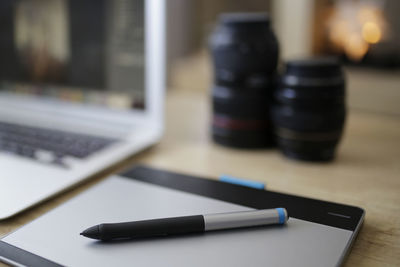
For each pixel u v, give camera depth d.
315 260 0.35
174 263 0.35
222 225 0.39
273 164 0.58
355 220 0.41
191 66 1.04
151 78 0.62
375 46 0.79
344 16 0.81
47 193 0.46
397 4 0.76
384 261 0.37
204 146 0.65
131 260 0.35
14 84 0.73
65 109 0.69
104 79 0.65
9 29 0.72
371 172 0.55
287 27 0.85
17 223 0.42
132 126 0.65
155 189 0.48
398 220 0.44
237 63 0.58
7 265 0.35
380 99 0.79
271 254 0.36
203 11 1.03
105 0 0.63
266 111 0.61
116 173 0.55
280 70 0.64
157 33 0.60
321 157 0.57
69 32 0.67
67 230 0.39
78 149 0.58
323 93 0.54
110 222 0.41
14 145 0.59
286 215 0.40
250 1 0.96
